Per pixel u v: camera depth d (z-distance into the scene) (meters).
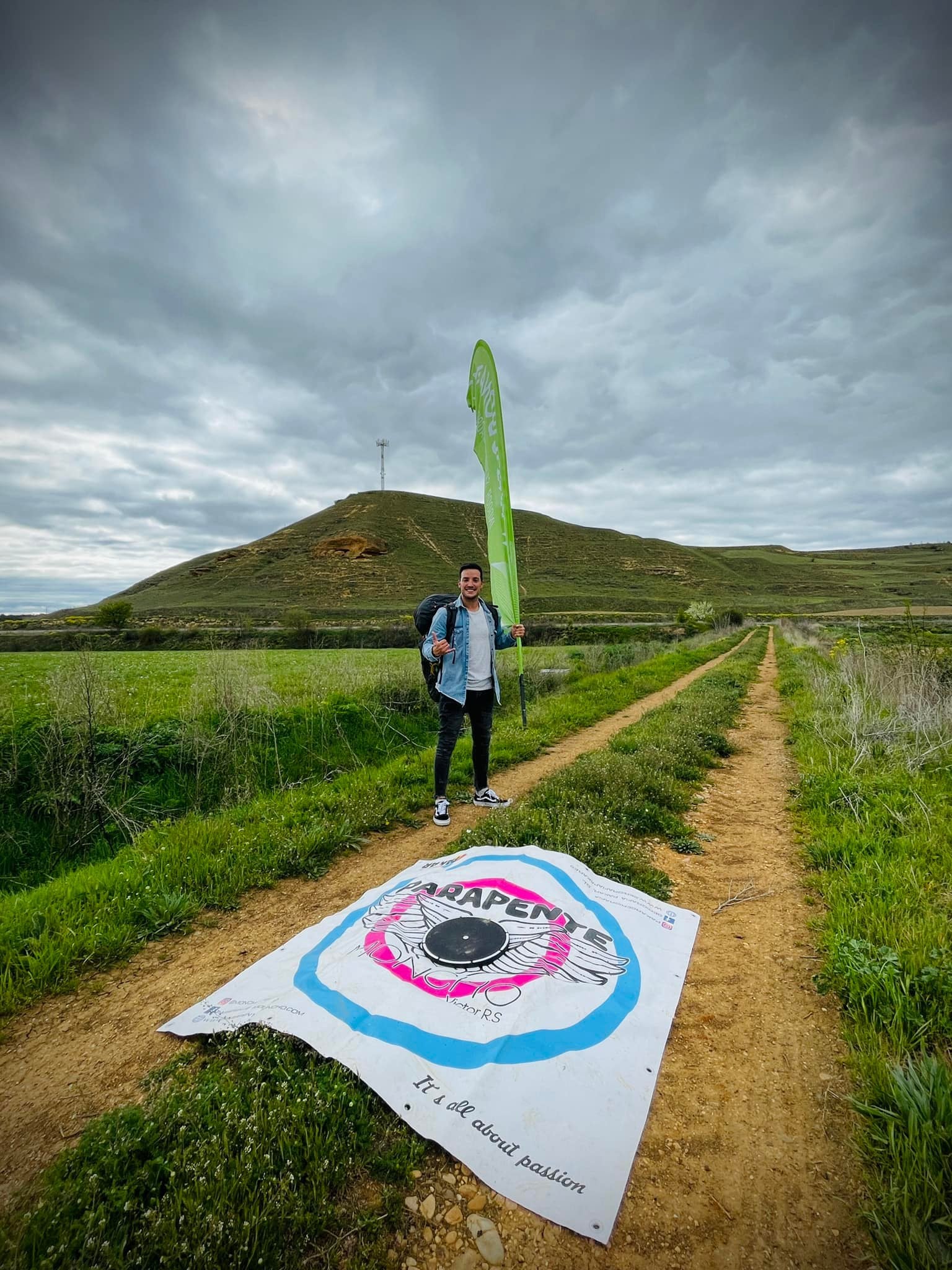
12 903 3.72
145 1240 1.65
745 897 3.72
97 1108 2.19
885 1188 1.74
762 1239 1.68
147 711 8.12
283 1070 2.21
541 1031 2.36
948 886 3.38
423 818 5.48
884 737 6.77
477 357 6.47
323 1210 1.74
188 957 3.25
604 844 4.18
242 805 6.02
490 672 5.59
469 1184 1.85
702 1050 2.41
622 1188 1.80
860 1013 2.47
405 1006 2.48
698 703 10.68
